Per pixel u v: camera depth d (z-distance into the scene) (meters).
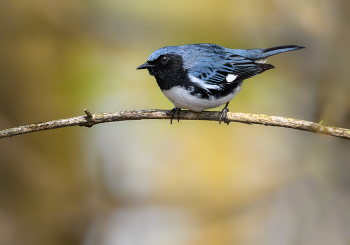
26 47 15.27
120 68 15.92
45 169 13.38
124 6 16.98
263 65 10.15
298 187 13.05
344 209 12.27
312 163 13.55
